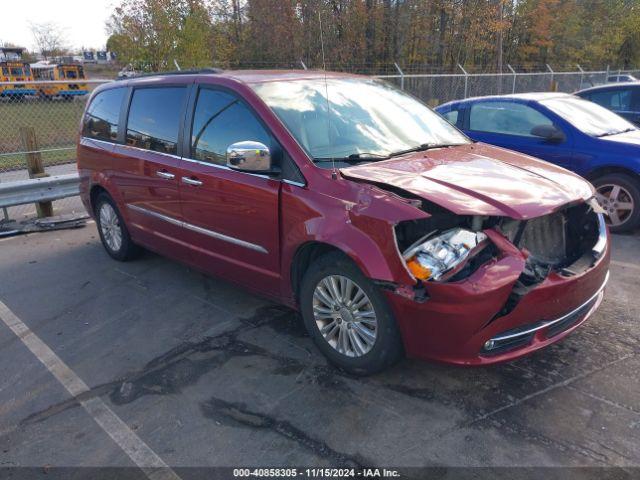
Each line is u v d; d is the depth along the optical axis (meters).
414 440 2.82
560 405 3.05
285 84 4.06
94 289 5.07
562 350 3.62
